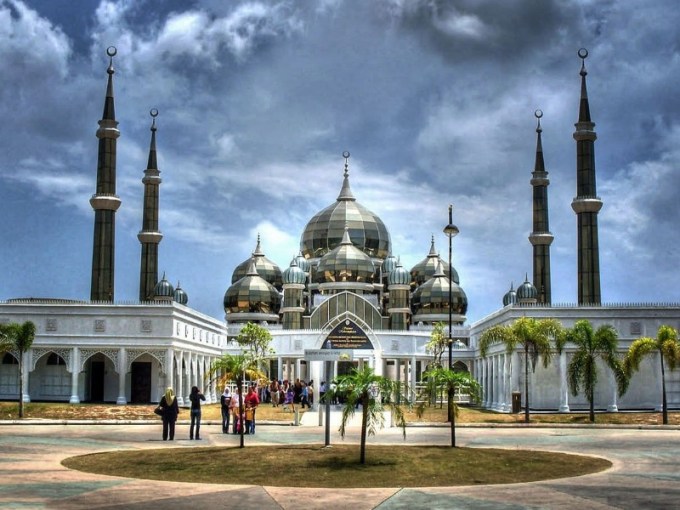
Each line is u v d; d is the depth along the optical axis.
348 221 162.00
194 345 106.75
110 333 94.81
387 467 40.94
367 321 143.88
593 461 44.34
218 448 48.75
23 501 30.92
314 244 162.88
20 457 45.09
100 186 125.56
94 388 100.62
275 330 129.62
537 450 49.16
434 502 31.92
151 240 144.00
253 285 154.75
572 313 95.69
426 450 46.72
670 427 71.56
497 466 41.75
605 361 86.56
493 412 95.56
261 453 45.50
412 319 155.50
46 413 82.31
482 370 121.31
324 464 41.72
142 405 91.44
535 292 146.88
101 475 38.59
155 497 32.53
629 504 31.30
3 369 97.50
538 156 150.12
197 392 57.12
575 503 31.53
